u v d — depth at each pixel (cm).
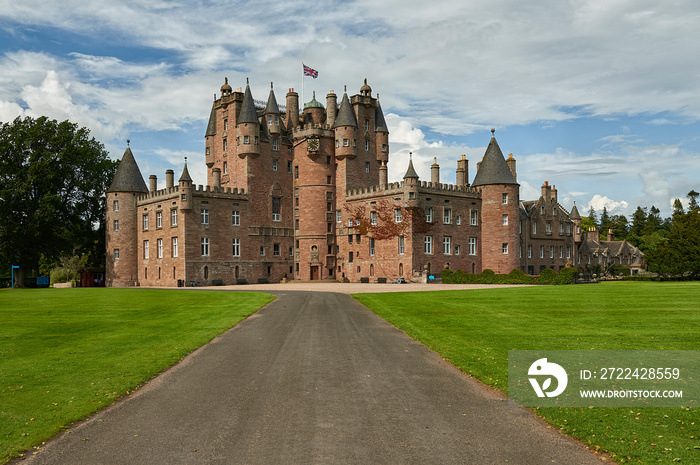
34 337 2441
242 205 8481
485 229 8619
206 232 8038
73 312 3550
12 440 1134
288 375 1667
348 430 1173
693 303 3519
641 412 1263
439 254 8194
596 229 12519
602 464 987
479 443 1093
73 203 8862
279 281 8894
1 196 7506
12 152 8000
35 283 8706
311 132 8906
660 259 9162
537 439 1113
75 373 1700
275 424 1216
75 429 1205
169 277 8156
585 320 2736
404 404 1353
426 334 2380
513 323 2667
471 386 1519
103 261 10125
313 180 8950
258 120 8656
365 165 9250
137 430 1191
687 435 1114
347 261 8819
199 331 2594
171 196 8075
